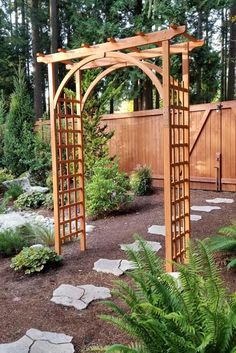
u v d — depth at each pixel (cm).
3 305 298
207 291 193
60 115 418
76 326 259
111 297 302
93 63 425
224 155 740
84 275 353
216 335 165
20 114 950
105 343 235
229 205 618
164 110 337
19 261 369
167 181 342
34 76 1280
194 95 1202
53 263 380
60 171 428
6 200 685
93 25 1070
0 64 1414
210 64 1134
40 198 713
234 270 334
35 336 246
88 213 607
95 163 695
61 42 1458
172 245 350
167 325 175
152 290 197
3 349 230
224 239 360
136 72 1043
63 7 1423
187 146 382
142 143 845
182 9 865
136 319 181
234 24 1130
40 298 307
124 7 1067
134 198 722
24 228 489
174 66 974
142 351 173
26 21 1509
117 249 427
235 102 711
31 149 916
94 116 728
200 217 549
